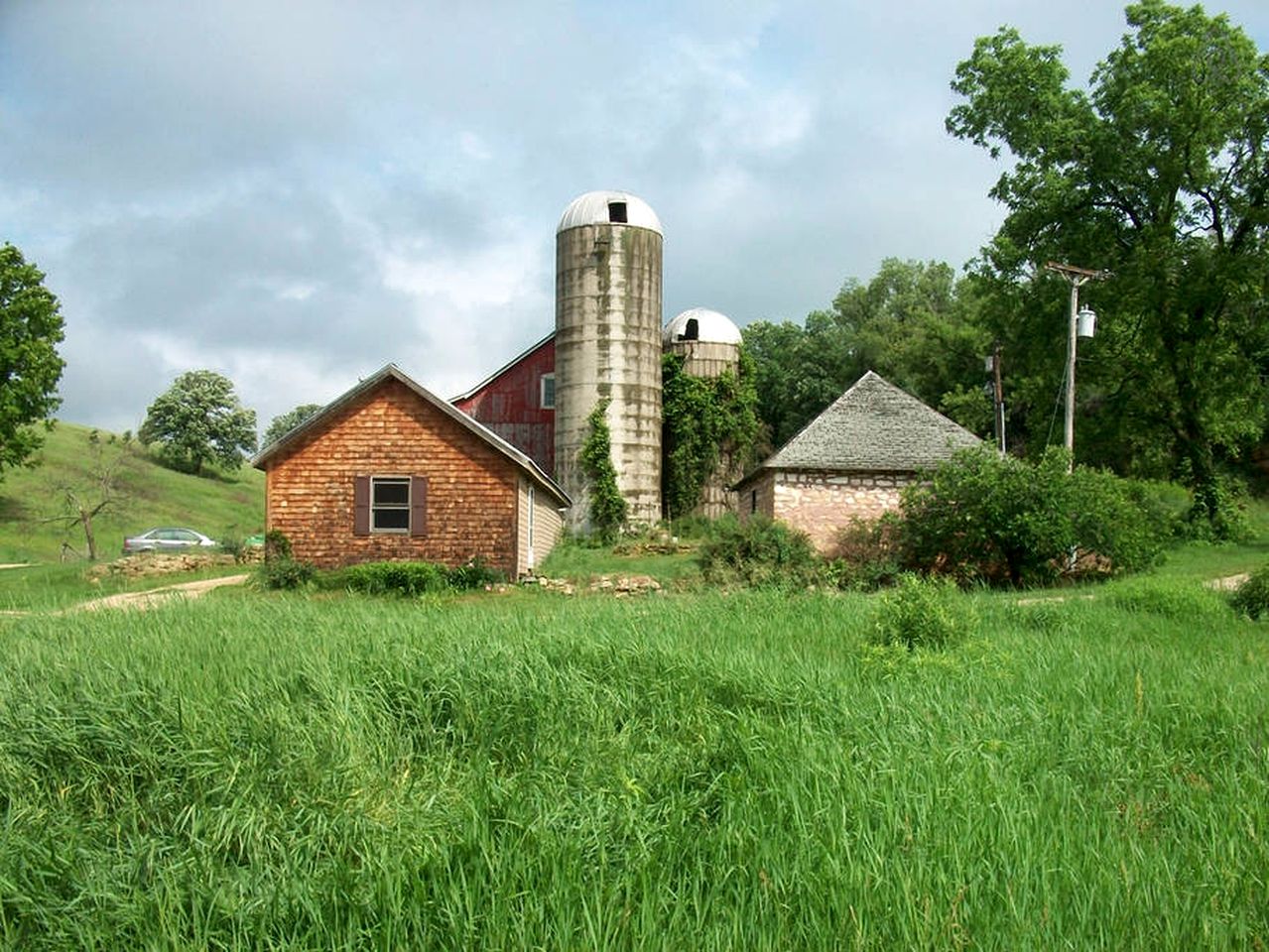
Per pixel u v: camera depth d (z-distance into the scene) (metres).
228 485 88.75
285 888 5.35
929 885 5.31
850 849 5.69
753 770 7.13
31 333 46.25
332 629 12.14
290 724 7.71
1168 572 30.22
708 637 12.73
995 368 46.16
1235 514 41.41
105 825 6.50
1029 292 43.56
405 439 28.81
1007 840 5.85
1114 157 40.56
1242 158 40.34
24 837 6.10
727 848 5.81
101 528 61.25
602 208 48.38
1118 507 30.42
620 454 48.00
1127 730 8.69
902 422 36.69
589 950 4.76
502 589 26.81
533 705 8.53
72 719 7.86
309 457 28.84
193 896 5.28
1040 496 30.19
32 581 31.22
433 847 5.64
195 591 25.88
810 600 17.42
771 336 79.44
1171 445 46.12
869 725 8.31
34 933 5.32
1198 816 6.67
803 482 35.38
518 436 51.94
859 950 4.82
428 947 4.89
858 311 85.06
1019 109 42.72
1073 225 42.34
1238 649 14.38
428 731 8.21
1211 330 40.75
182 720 7.78
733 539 29.33
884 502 35.44
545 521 37.25
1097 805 6.73
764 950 4.86
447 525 28.67
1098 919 5.22
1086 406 52.97
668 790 7.08
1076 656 12.23
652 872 5.49
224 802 6.60
